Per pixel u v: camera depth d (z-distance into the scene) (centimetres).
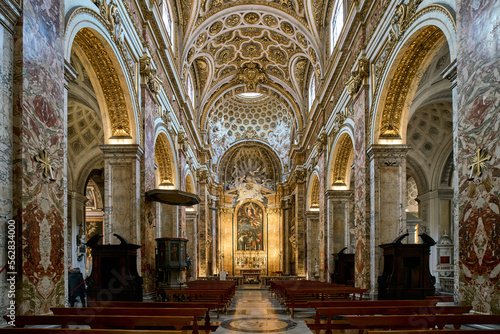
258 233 4075
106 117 1184
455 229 700
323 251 2005
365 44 1326
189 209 2694
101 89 1136
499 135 586
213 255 3681
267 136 3931
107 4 975
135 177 1169
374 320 584
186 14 2041
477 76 638
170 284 1347
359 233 1309
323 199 2031
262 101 3812
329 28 2020
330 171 1909
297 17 2152
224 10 2159
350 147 1789
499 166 585
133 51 1201
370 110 1257
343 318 1116
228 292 1438
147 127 1281
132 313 705
